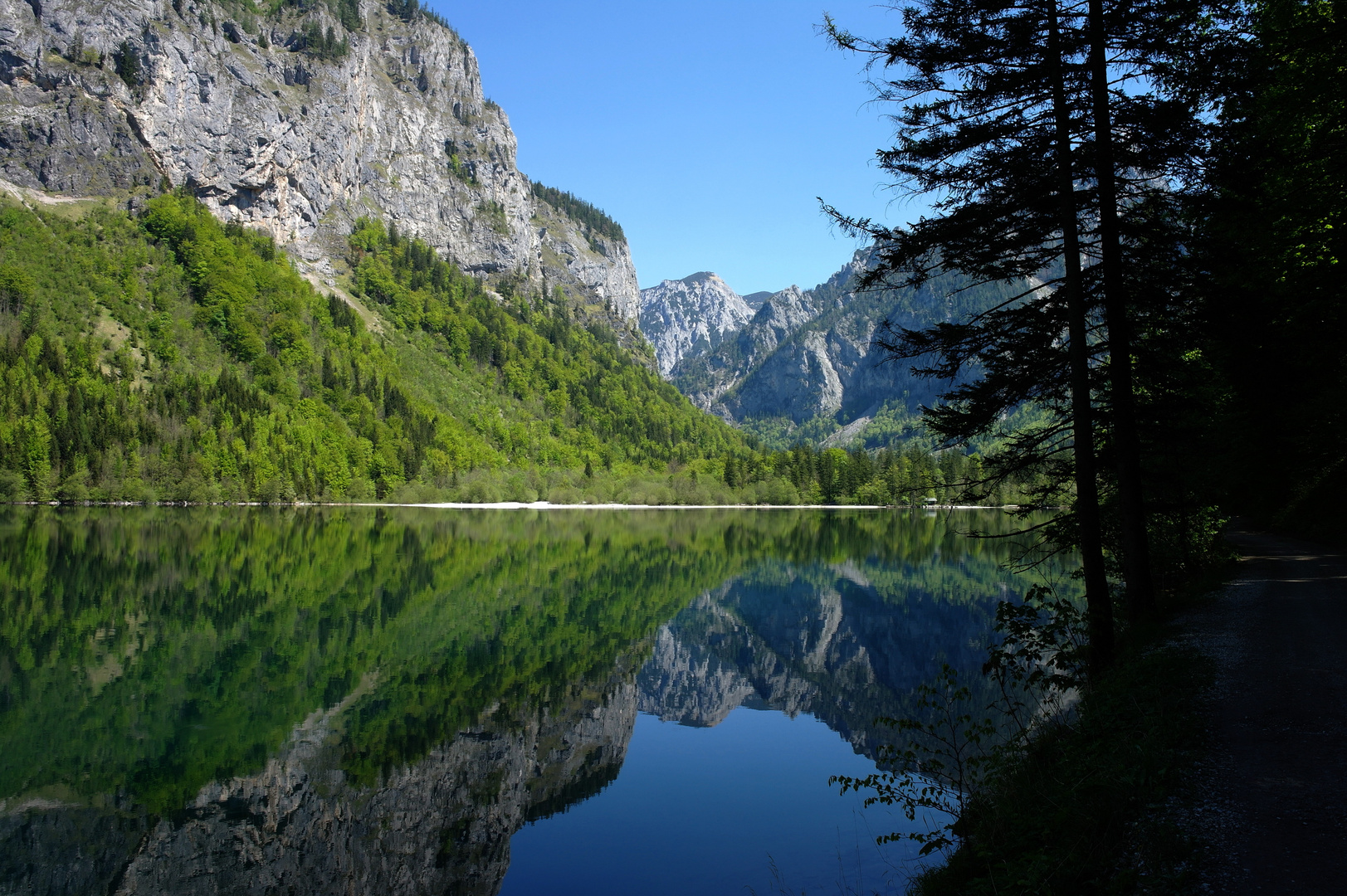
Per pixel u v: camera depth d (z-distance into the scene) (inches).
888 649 1348.4
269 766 773.3
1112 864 267.4
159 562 2001.7
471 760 800.3
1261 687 432.5
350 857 593.3
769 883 502.6
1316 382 866.8
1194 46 502.3
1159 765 325.1
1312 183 641.0
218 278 6432.1
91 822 650.2
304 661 1135.0
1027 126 549.0
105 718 876.6
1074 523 654.5
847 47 547.2
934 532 3907.5
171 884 553.9
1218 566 1010.7
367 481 5393.7
